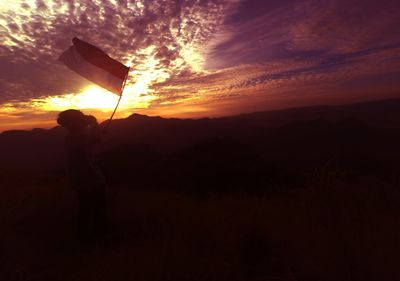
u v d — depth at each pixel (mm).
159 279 3133
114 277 3203
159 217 5188
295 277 3037
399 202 4043
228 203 6484
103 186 4492
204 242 4012
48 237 4535
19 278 3334
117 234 4527
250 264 3400
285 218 4672
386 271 2932
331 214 3611
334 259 3164
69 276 3342
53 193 6785
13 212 5301
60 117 4242
